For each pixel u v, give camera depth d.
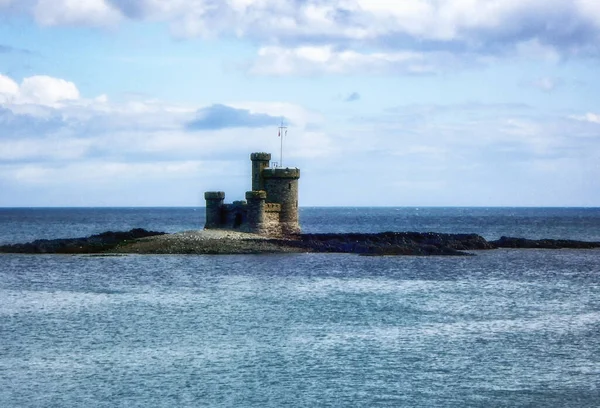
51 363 196.50
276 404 166.00
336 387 177.62
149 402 166.75
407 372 190.00
